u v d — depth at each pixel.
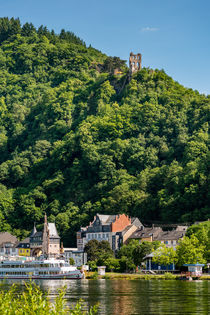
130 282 140.25
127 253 198.25
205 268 166.00
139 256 181.50
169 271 166.50
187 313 76.06
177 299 92.56
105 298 97.25
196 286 119.69
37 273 176.62
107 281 150.00
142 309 81.19
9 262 182.75
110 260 190.88
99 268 172.75
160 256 164.75
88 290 115.06
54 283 146.38
